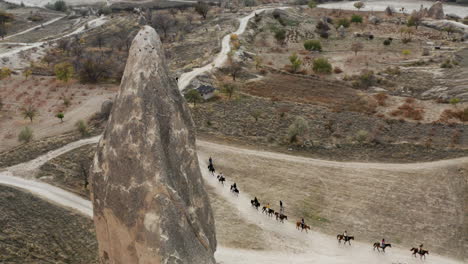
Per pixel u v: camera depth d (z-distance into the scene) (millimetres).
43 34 166000
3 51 136750
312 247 51031
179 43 140875
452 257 49750
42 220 54594
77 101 100375
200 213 33281
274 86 103688
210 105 91188
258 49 134000
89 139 80250
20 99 101625
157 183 29172
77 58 125625
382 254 50062
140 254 29375
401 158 72312
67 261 46156
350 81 108875
